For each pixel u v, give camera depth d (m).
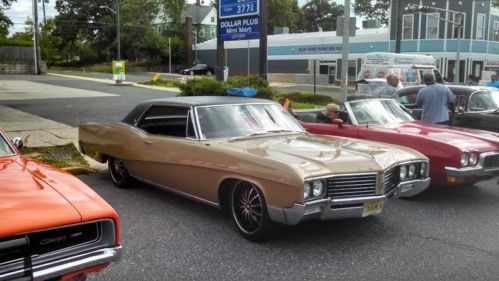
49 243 2.96
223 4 15.62
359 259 4.54
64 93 23.02
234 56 52.66
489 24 40.06
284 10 70.12
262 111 6.14
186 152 5.50
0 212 2.89
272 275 4.18
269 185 4.57
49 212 2.98
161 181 6.04
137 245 4.85
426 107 8.79
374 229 5.41
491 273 4.26
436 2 37.84
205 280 4.08
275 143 5.35
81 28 76.94
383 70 23.62
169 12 71.56
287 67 48.03
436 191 7.24
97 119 13.78
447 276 4.19
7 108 16.12
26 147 9.29
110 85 30.31
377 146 5.63
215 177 5.14
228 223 5.52
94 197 3.34
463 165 6.32
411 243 4.98
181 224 5.49
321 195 4.48
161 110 6.20
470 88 10.02
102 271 4.23
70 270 2.98
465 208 6.34
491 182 7.91
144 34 68.94
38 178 3.55
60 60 76.19
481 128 9.34
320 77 42.25
